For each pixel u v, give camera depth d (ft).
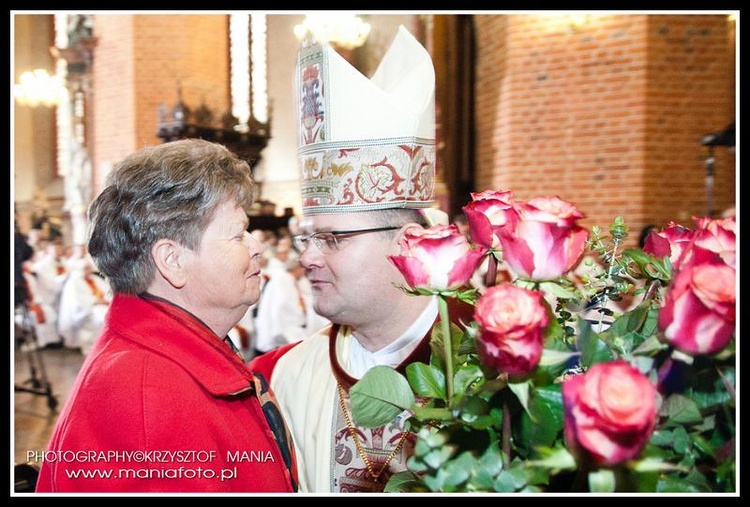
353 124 4.58
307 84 4.81
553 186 18.81
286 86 28.58
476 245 2.96
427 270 2.74
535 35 18.79
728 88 17.76
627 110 17.89
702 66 17.72
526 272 2.68
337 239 4.58
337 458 4.82
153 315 4.08
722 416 2.87
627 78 17.84
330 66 4.59
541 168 18.90
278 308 17.24
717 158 17.92
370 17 23.52
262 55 28.94
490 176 20.22
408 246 2.81
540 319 2.51
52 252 23.22
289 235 20.89
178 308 4.15
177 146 4.28
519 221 2.71
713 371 2.80
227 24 28.63
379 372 2.96
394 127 4.58
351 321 4.71
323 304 4.66
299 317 17.44
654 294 3.22
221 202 4.10
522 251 2.66
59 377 19.20
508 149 19.22
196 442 3.82
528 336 2.51
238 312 4.29
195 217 4.03
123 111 27.89
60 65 30.07
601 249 3.36
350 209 4.56
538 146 18.93
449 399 2.89
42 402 16.87
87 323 21.61
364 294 4.57
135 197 4.03
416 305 4.74
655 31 17.60
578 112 18.47
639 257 3.20
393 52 5.24
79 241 29.66
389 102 4.59
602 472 2.55
